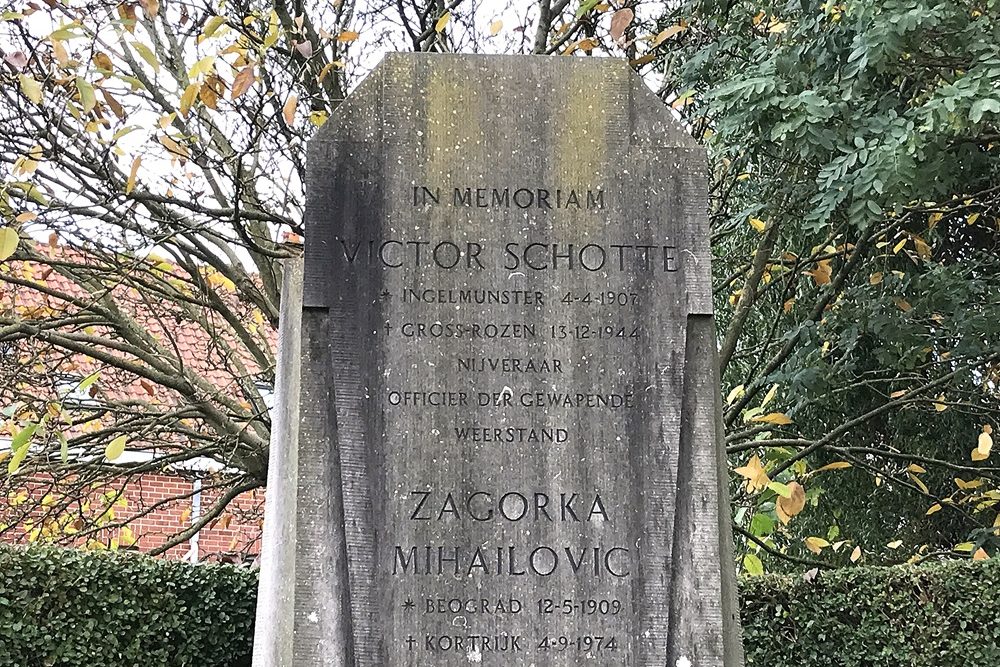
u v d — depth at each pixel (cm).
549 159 373
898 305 653
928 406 733
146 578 613
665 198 373
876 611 606
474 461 354
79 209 618
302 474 350
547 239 369
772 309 804
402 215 366
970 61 493
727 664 361
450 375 358
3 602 574
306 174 366
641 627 349
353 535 347
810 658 612
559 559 351
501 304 363
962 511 720
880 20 476
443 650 344
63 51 487
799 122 500
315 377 356
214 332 791
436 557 348
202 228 642
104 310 733
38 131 626
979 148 569
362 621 343
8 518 822
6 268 727
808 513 827
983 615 585
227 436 730
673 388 362
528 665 345
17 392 679
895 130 481
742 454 781
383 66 374
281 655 351
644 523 355
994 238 747
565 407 359
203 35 525
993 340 655
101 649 594
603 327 365
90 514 948
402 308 361
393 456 353
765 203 646
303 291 359
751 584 632
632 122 377
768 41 597
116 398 862
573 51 629
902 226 709
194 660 622
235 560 905
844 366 670
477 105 374
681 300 368
